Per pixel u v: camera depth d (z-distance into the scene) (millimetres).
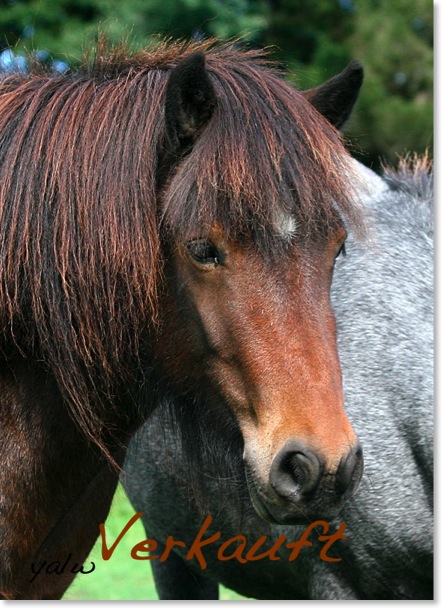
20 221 6195
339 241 6051
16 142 6336
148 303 6160
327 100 6770
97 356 6312
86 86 6559
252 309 5672
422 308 8312
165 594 10484
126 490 10156
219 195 5746
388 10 38656
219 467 6855
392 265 8461
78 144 6266
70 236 6129
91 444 6629
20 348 6379
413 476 8008
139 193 6062
